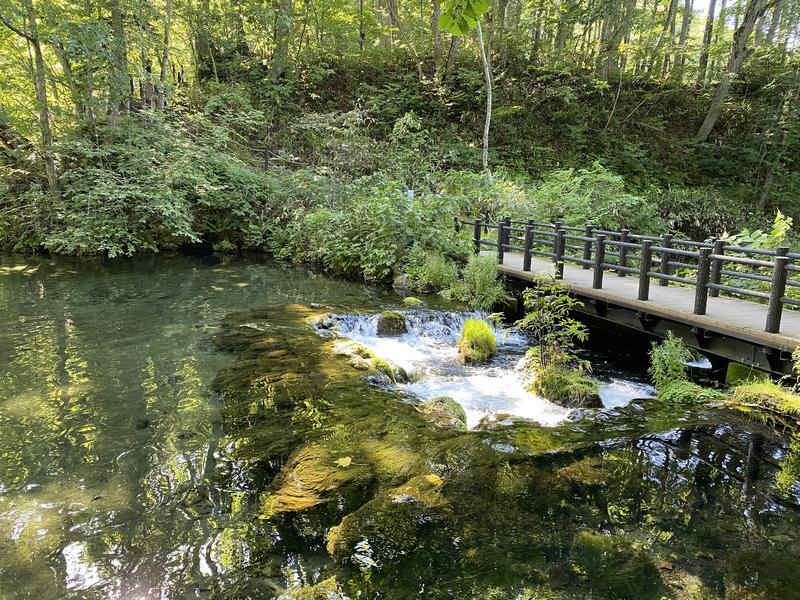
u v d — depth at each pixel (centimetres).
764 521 321
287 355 632
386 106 2005
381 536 299
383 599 253
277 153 1841
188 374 565
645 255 653
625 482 362
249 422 452
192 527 309
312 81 2062
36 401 491
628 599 254
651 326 659
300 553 287
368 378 566
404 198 1218
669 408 508
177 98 1794
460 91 2048
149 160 1372
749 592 260
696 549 294
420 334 811
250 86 1927
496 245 1096
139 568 275
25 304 873
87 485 353
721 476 373
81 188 1330
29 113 1384
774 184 2108
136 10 1408
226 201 1505
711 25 2547
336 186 1509
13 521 312
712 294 701
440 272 1066
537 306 656
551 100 2177
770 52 2294
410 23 2420
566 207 1410
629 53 2297
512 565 278
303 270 1292
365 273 1173
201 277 1166
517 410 523
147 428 438
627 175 2003
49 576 268
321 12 2125
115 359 611
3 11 1202
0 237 1415
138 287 1034
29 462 382
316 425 447
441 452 398
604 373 655
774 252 507
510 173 1872
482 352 700
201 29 1897
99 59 1328
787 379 514
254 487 352
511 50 2245
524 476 367
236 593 258
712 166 2161
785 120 2080
